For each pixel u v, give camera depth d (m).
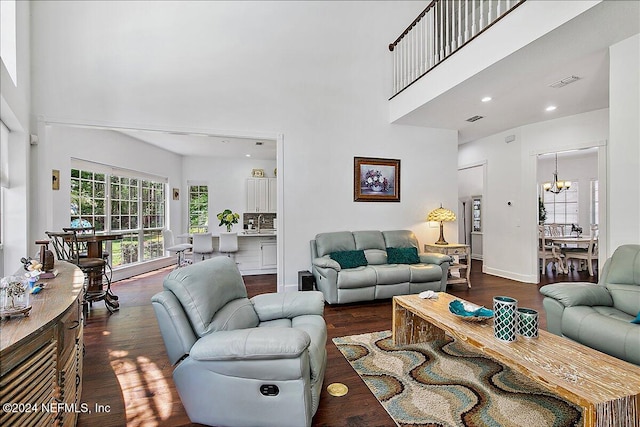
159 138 5.95
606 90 3.71
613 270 2.58
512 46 2.84
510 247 5.49
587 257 5.61
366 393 2.02
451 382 2.14
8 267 3.11
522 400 1.93
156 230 6.75
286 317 2.32
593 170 7.65
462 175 8.25
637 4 2.18
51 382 1.26
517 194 5.37
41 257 2.07
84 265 3.42
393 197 5.09
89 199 5.07
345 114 4.82
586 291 2.45
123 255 5.81
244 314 2.12
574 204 7.98
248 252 5.97
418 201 5.25
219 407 1.66
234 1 4.31
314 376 1.73
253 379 1.60
